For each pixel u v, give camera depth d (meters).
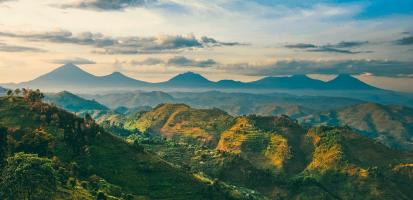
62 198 172.25
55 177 183.62
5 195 164.62
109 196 197.00
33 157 185.62
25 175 170.38
